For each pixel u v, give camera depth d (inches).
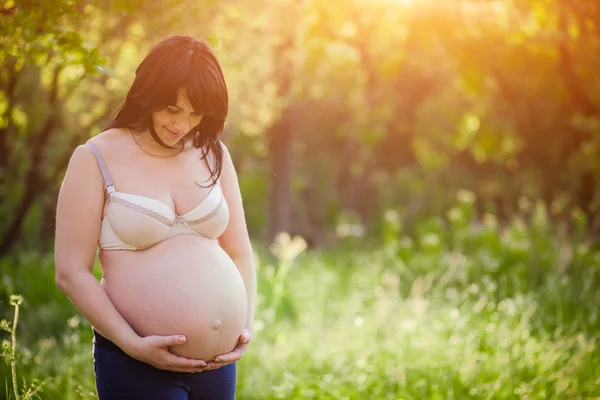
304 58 498.0
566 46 310.2
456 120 727.1
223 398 114.9
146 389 107.3
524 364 220.2
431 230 507.5
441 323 275.3
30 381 188.1
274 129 690.2
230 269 114.6
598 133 471.2
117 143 108.5
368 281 401.1
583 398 201.3
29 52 170.1
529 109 579.8
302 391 211.6
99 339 109.5
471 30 340.2
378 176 1037.2
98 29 270.4
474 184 1016.2
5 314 269.0
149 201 107.2
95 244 107.0
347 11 336.5
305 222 1000.2
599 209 552.1
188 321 107.7
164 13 254.1
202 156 115.1
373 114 708.0
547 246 406.0
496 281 360.5
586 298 303.1
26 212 438.9
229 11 328.2
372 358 245.3
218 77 105.3
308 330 298.0
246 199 833.5
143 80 103.9
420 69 671.1
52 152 440.1
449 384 212.7
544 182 742.5
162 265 108.5
